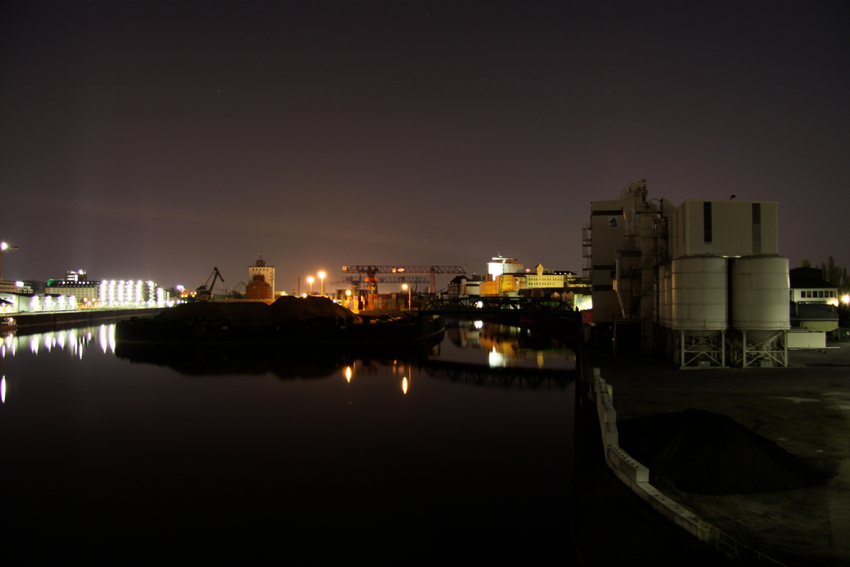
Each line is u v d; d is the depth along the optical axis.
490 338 124.56
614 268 75.12
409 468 31.30
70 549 21.81
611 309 74.44
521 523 23.80
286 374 68.69
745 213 41.53
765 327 38.59
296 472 30.78
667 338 44.94
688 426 18.05
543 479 29.27
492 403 49.66
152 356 88.31
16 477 30.23
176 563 20.70
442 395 53.72
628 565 13.42
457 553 21.25
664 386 32.09
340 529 23.47
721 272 39.59
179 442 37.12
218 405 49.47
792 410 24.88
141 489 28.31
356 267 182.88
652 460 17.11
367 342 102.56
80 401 51.59
